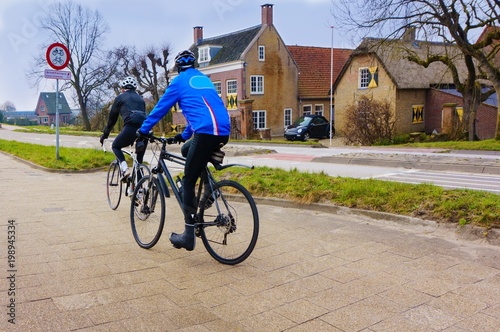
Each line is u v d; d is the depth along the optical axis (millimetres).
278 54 43344
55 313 3498
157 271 4441
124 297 3812
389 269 4348
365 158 15164
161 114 4719
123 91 7332
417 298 3697
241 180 8555
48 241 5430
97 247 5219
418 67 37281
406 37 23672
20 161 14414
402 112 36250
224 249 4664
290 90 44344
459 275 4152
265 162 15961
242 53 41094
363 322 3326
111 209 7180
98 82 52250
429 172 12586
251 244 4449
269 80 42938
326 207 6699
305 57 47438
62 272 4391
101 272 4406
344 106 39812
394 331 3191
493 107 34812
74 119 74375
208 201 4762
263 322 3357
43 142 29578
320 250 4965
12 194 8430
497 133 23469
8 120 86500
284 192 7469
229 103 42719
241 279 4203
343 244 5145
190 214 4754
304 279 4164
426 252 4789
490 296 3703
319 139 35594
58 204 7535
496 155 17719
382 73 36500
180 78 4648
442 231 5445
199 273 4383
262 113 42750
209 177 4742
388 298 3711
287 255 4836
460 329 3199
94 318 3422
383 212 6109
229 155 19312
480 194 6254
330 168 13828
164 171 5113
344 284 4020
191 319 3414
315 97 45406
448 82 37562
